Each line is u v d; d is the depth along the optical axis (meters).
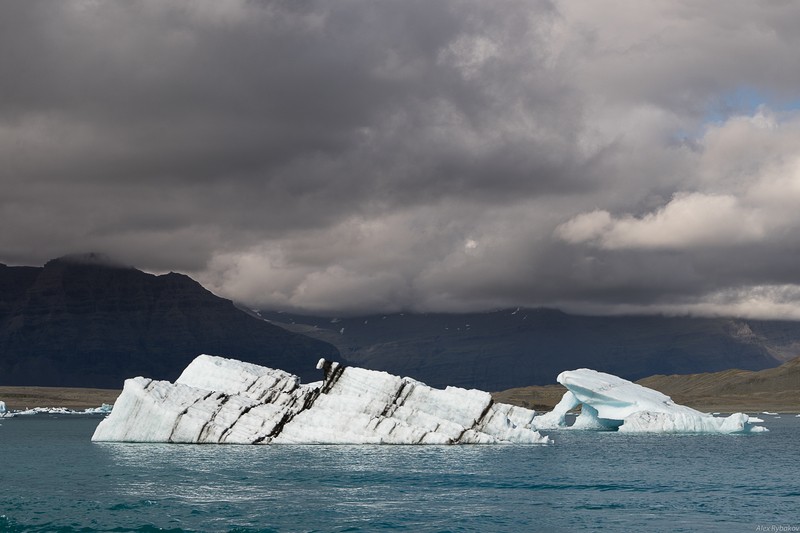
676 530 67.19
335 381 132.75
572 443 148.75
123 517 71.44
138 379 131.75
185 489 84.62
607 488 88.00
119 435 129.25
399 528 67.69
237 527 67.75
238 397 130.12
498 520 70.81
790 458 121.75
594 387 191.88
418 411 129.00
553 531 66.75
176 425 125.62
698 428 184.75
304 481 89.44
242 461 105.12
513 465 105.38
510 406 148.12
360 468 99.38
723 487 89.62
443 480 91.25
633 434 178.25
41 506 76.19
